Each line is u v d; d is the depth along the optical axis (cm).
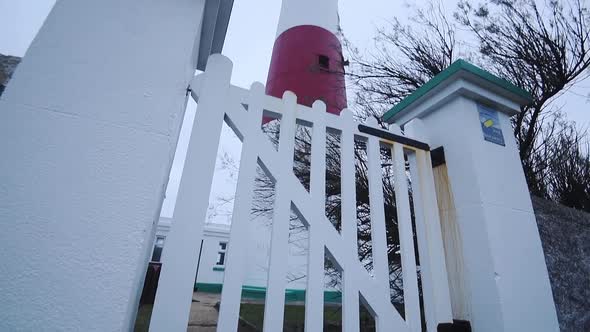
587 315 131
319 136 120
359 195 267
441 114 149
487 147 137
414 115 162
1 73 106
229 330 83
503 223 124
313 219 107
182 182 90
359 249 275
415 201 138
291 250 494
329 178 274
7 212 64
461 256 125
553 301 122
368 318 308
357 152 270
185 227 86
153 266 528
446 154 142
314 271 101
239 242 92
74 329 61
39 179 67
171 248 83
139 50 86
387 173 264
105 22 86
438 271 122
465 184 130
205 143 97
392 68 288
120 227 70
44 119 72
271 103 115
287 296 769
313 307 97
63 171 70
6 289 60
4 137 67
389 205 256
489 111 149
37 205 66
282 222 101
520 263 121
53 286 62
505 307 109
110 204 71
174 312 79
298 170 280
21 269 62
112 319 64
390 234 259
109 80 80
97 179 71
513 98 154
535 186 261
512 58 249
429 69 280
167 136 80
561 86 236
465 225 126
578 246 147
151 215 73
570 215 156
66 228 66
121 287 66
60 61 78
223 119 105
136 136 77
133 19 90
